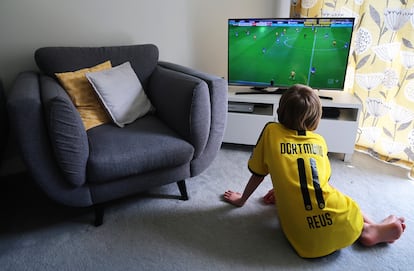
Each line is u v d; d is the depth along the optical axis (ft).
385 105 6.31
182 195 5.18
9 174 6.11
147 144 4.37
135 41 6.75
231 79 7.11
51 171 3.96
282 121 4.22
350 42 6.15
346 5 6.49
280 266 3.80
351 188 5.50
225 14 7.72
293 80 6.78
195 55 7.68
